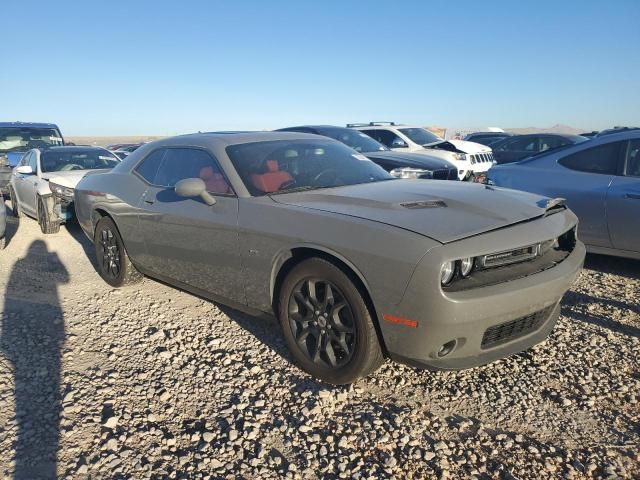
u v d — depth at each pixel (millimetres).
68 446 2740
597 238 5344
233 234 3609
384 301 2807
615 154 5336
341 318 3145
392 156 8719
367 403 3072
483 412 2963
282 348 3807
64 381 3404
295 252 3295
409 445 2682
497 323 2842
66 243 7523
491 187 3898
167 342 3975
